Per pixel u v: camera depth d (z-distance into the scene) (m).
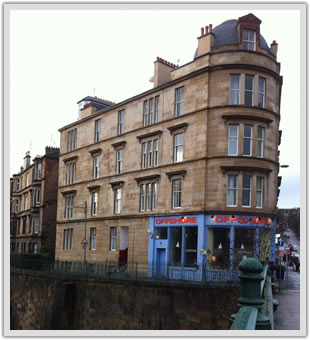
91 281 30.67
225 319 23.28
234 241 31.53
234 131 32.59
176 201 35.09
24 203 69.56
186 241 33.75
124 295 28.23
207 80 33.34
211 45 33.84
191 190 33.41
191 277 27.17
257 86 32.88
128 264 34.03
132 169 40.56
